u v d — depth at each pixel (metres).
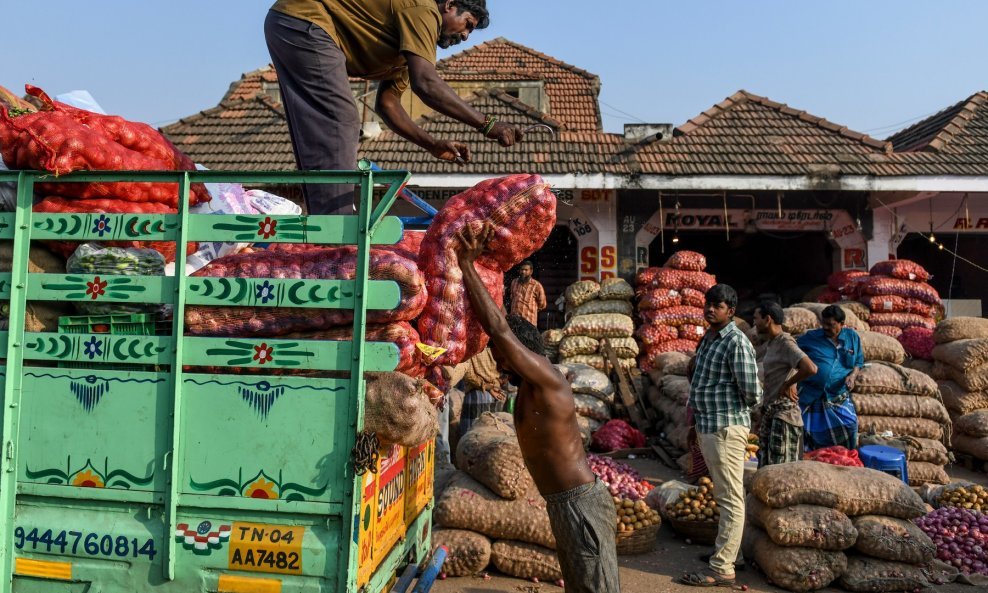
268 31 3.70
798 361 6.20
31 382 2.63
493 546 5.03
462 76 18.28
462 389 8.77
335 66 3.64
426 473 3.89
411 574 3.48
